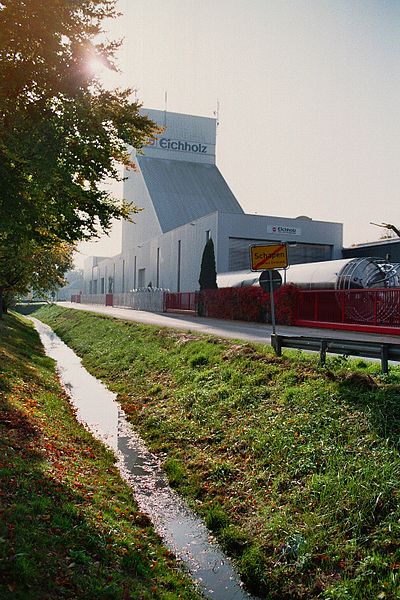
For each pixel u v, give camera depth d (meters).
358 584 5.69
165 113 96.56
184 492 8.76
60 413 12.55
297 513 7.28
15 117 8.46
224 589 6.06
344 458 7.85
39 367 19.22
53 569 5.00
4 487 6.32
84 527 6.11
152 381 17.06
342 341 11.04
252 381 12.31
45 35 8.27
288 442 9.01
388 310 22.78
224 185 91.69
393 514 6.37
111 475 9.09
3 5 7.95
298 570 6.19
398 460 7.17
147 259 80.50
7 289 31.12
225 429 10.91
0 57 8.47
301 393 10.45
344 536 6.50
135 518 7.38
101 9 9.52
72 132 8.83
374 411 8.56
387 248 50.59
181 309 53.34
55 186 9.41
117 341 26.80
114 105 10.18
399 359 9.78
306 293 28.92
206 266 48.44
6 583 4.55
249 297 34.69
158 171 89.75
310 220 55.94
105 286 121.31
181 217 79.44
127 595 5.04
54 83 8.73
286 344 13.15
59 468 7.95
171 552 6.71
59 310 68.12
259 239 53.84
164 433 11.84
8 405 10.34
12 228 9.60
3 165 8.64
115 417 13.59
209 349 16.95
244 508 7.87
